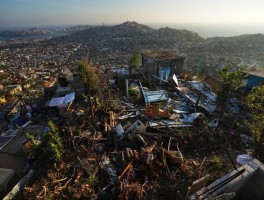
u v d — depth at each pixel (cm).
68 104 1988
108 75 2608
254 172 828
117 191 963
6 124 2017
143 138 1334
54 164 1165
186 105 1820
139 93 2002
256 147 1159
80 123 1568
